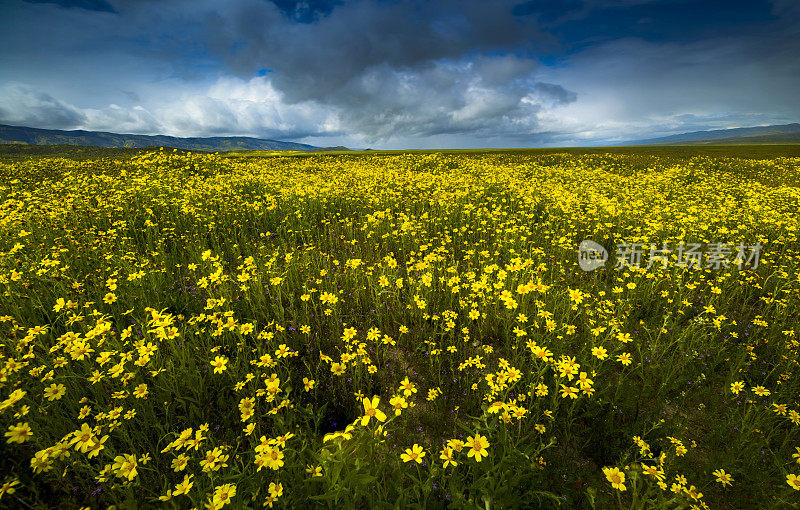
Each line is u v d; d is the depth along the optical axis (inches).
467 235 336.5
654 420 133.4
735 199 537.3
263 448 89.7
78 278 218.8
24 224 290.5
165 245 287.4
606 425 128.2
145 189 390.6
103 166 763.4
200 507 83.4
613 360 165.0
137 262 237.5
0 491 84.5
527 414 127.8
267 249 278.4
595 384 146.0
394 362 164.7
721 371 159.9
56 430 116.0
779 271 236.4
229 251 287.1
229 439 121.8
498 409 100.7
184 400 132.6
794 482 95.3
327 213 394.3
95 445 93.0
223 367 126.0
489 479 88.0
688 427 134.0
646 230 330.0
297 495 94.9
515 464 98.2
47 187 449.7
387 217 341.7
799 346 166.9
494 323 189.8
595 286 239.5
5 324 160.6
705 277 252.1
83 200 357.1
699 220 356.8
